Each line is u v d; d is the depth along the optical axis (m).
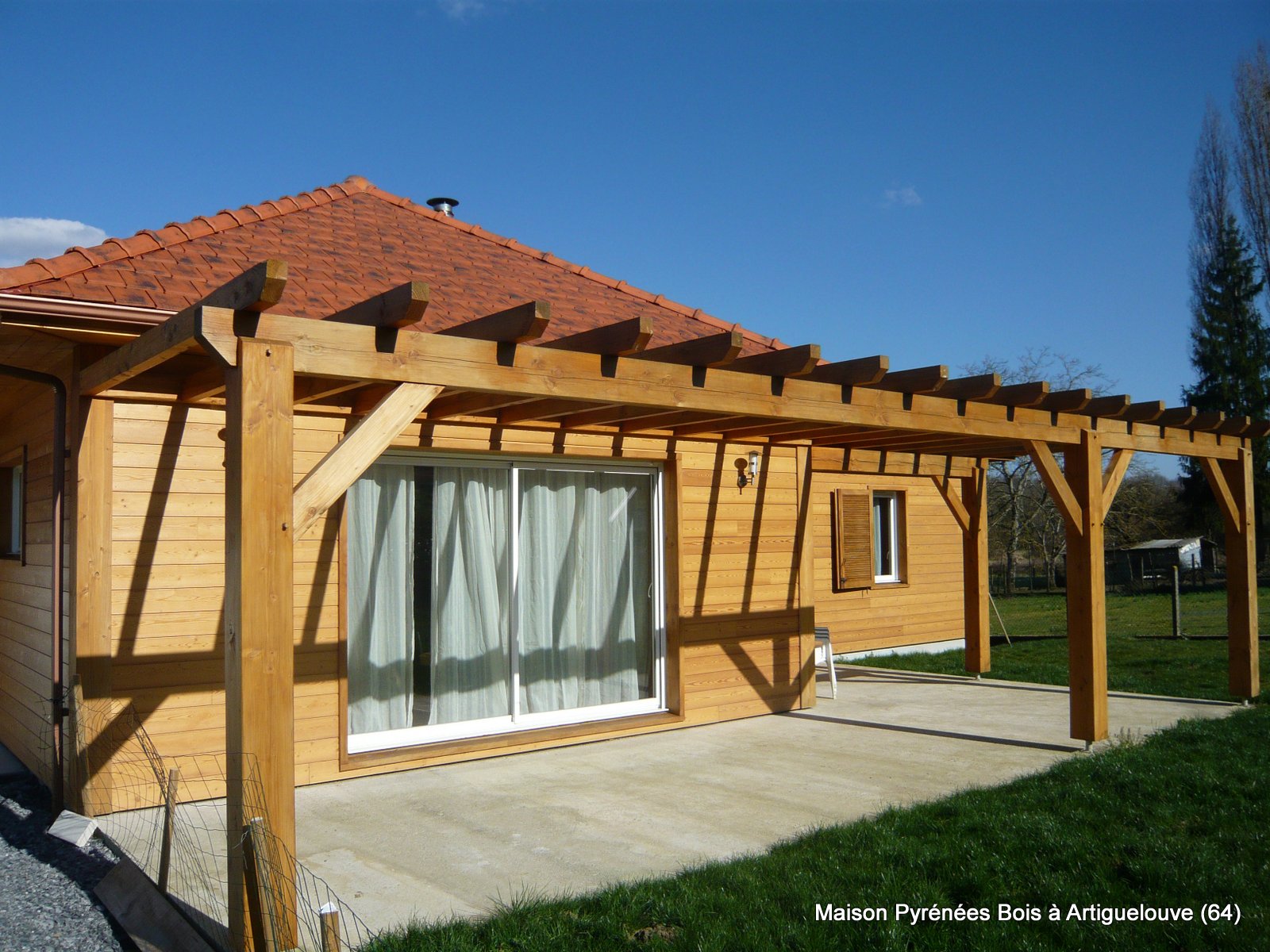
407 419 4.19
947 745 7.74
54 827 5.60
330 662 6.73
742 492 9.32
